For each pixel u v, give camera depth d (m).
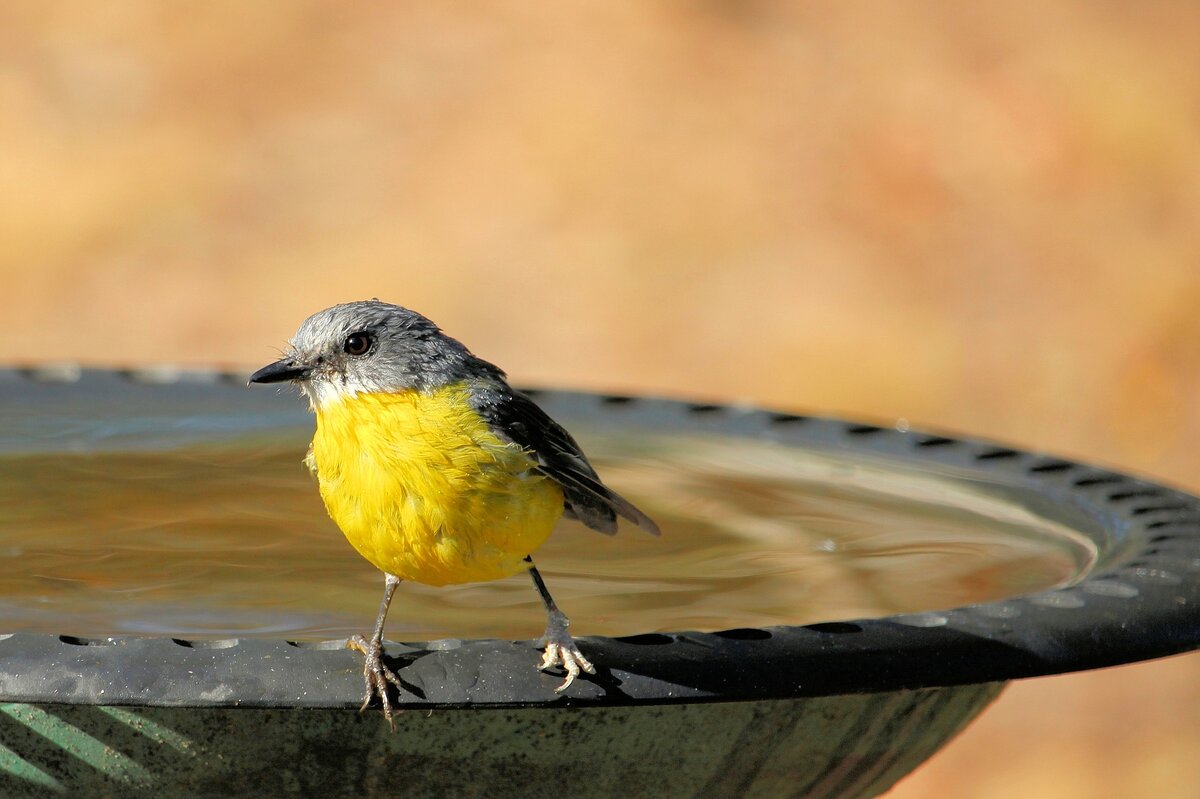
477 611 6.63
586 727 5.07
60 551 7.23
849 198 20.59
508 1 23.06
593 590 6.88
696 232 20.19
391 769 5.07
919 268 19.78
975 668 4.93
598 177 20.83
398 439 5.48
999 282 19.59
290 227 20.14
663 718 5.12
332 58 22.28
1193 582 5.59
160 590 6.73
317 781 5.06
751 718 5.23
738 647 4.87
